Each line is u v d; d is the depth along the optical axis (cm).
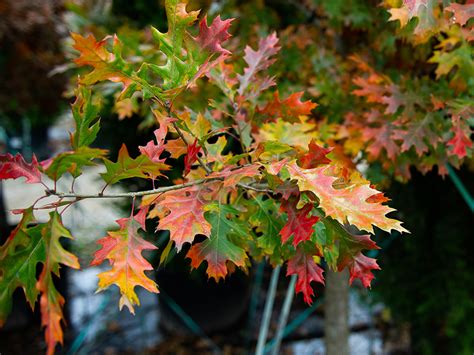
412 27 116
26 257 81
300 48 158
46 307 74
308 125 114
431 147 129
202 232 84
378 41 142
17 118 511
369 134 126
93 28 182
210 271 89
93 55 80
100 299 364
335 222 86
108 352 313
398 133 119
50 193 81
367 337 310
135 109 146
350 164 133
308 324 337
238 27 173
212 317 323
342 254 86
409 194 222
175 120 86
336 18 155
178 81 85
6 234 357
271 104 107
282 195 89
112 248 81
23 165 80
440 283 220
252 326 332
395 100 121
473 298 215
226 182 85
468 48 115
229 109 131
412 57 144
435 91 123
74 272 390
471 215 218
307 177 82
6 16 352
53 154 594
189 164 88
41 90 409
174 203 86
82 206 412
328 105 150
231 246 90
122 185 275
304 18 186
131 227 83
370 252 230
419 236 225
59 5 368
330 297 172
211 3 176
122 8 239
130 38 148
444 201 222
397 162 132
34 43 373
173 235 83
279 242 96
